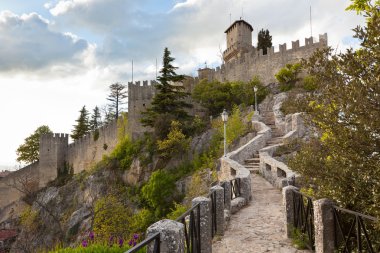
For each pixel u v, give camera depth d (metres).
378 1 5.75
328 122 6.05
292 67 44.00
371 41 5.09
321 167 6.82
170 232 4.32
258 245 7.96
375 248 5.68
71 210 50.66
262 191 15.29
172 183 37.47
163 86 48.47
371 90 5.09
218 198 9.06
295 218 8.46
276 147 22.02
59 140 71.62
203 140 41.56
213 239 8.56
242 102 46.41
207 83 51.81
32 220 31.95
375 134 5.31
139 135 52.47
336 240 6.18
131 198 42.69
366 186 5.67
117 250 7.29
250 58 52.19
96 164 55.94
